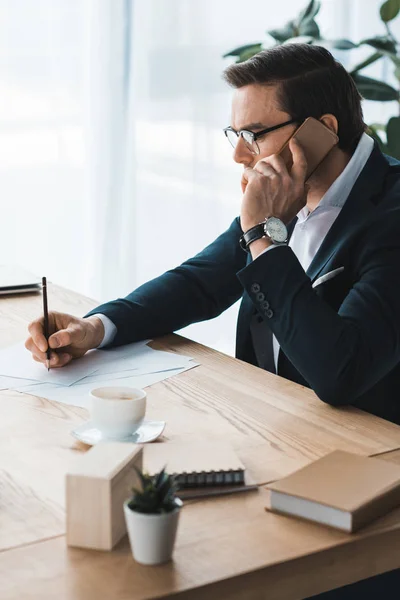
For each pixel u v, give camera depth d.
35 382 1.43
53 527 0.94
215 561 0.87
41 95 3.12
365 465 1.05
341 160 1.65
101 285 3.29
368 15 3.66
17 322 1.80
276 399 1.37
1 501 1.00
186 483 1.02
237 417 1.28
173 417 1.27
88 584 0.82
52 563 0.86
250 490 1.03
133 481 0.94
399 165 1.66
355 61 3.68
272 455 1.13
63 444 1.17
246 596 0.86
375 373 1.39
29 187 3.16
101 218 3.25
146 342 1.69
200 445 1.11
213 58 3.35
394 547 0.96
